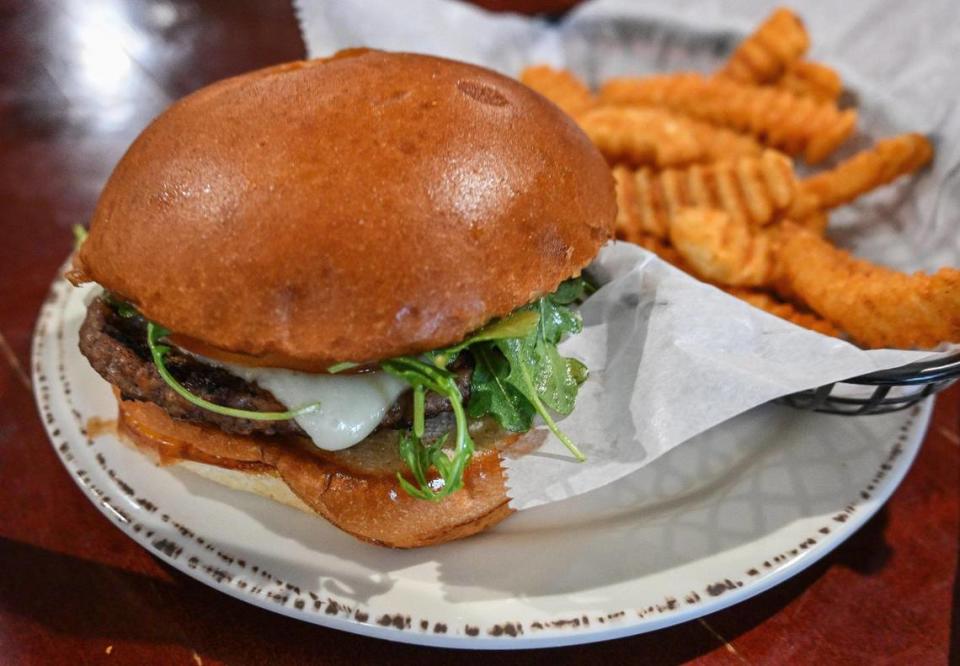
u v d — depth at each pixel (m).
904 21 0.27
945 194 0.23
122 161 0.16
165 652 0.16
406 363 0.14
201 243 0.14
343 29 0.26
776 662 0.16
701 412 0.16
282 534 0.17
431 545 0.16
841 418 0.19
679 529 0.17
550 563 0.16
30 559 0.18
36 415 0.21
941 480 0.19
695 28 0.30
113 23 0.36
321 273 0.14
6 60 0.34
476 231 0.14
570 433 0.17
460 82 0.16
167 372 0.15
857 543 0.18
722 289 0.22
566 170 0.16
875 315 0.19
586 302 0.19
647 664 0.16
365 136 0.14
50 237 0.27
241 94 0.15
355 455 0.16
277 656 0.16
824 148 0.25
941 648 0.16
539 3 0.36
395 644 0.16
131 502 0.17
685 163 0.24
